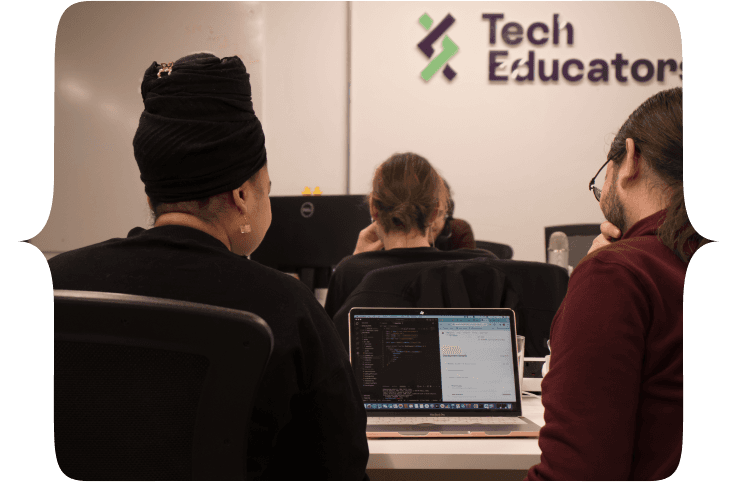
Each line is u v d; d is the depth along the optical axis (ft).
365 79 10.66
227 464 2.81
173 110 3.22
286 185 11.16
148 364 2.82
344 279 6.12
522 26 9.33
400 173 6.25
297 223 8.05
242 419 2.78
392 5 10.43
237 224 3.38
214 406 2.79
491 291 5.67
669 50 7.81
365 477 3.24
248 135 3.34
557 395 3.15
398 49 10.52
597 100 8.99
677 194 3.46
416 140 10.50
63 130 7.70
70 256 3.13
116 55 7.96
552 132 9.57
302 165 11.11
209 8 8.94
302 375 2.99
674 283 3.23
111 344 2.81
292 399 3.03
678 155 3.47
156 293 2.94
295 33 10.66
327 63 10.78
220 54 9.47
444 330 4.69
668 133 3.49
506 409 4.53
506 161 9.98
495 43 9.72
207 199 3.27
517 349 4.67
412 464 3.78
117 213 8.07
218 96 3.25
